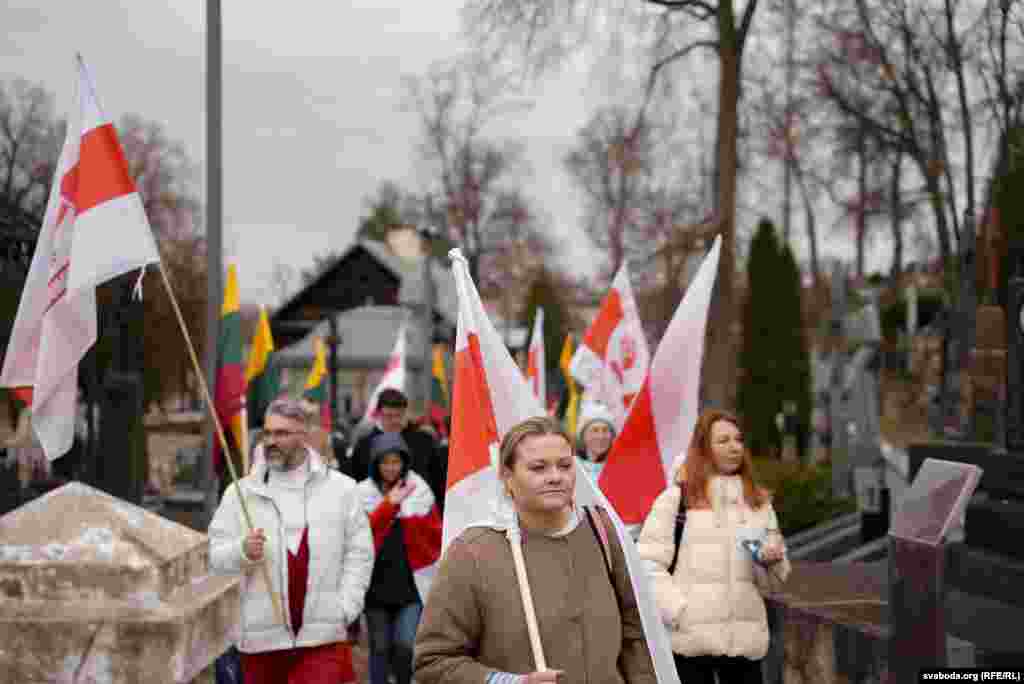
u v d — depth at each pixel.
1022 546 6.51
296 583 5.16
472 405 4.05
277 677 5.27
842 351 18.23
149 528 3.48
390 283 55.09
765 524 5.16
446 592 3.24
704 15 16.05
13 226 8.73
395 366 11.13
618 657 3.31
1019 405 7.25
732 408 16.23
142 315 11.05
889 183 27.31
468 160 36.72
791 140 23.47
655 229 33.00
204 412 10.12
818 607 5.93
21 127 9.89
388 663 6.96
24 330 4.78
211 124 10.33
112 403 10.68
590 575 3.27
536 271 43.31
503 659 3.18
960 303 12.45
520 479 3.22
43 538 3.32
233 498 5.29
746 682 5.17
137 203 4.81
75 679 3.22
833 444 17.34
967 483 3.54
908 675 3.60
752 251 27.47
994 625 5.59
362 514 5.42
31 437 9.57
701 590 5.07
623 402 8.94
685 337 6.08
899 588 3.69
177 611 3.30
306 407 5.38
